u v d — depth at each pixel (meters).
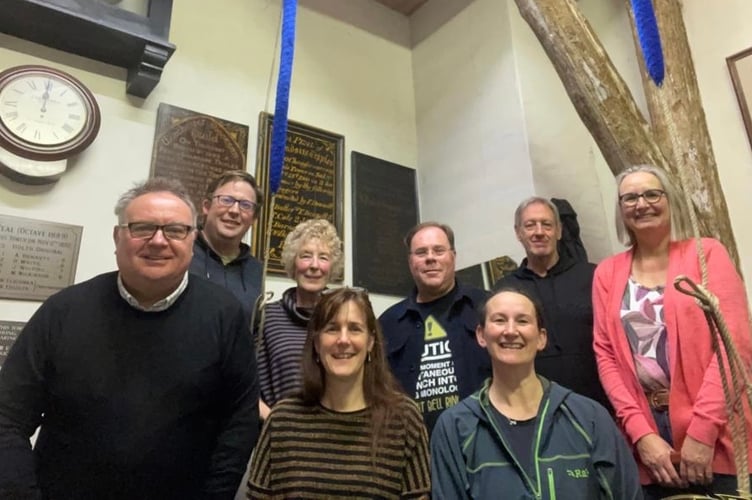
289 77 1.06
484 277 3.09
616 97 2.29
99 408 1.13
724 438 1.33
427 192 3.63
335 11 3.69
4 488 1.02
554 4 2.43
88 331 1.18
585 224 3.07
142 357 1.18
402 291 3.32
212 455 1.24
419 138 3.79
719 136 2.77
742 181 2.66
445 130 3.60
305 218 3.06
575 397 1.36
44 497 1.11
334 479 1.20
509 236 3.03
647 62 1.06
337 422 1.28
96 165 2.52
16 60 2.44
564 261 1.98
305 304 1.83
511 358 1.35
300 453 1.23
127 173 2.58
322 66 3.49
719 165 2.75
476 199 3.28
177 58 2.92
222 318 1.28
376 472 1.22
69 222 2.39
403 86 3.87
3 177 2.30
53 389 1.15
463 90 3.53
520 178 3.03
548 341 1.82
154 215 1.20
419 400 1.71
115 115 2.63
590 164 3.28
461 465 1.29
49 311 1.20
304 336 1.75
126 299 1.22
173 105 2.81
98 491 1.12
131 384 1.16
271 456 1.25
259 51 3.23
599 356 1.59
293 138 3.16
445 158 3.55
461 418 1.36
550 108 3.23
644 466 1.42
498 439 1.30
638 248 1.64
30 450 1.10
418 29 3.99
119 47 2.55
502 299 1.42
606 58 2.37
